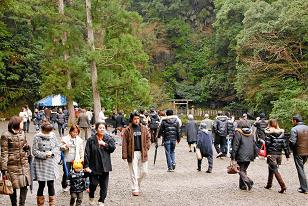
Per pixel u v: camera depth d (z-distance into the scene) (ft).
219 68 164.96
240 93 112.98
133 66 77.30
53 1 88.02
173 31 193.77
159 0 200.54
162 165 50.72
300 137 33.81
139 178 33.42
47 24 83.46
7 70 137.08
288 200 31.19
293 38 86.22
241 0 137.80
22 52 138.41
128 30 77.82
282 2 98.07
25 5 82.07
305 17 81.61
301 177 33.88
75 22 81.61
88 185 31.04
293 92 78.33
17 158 24.70
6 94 137.59
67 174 28.81
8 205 29.17
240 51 100.68
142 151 32.76
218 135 56.95
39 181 26.16
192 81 181.78
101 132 27.89
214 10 178.50
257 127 55.36
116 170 46.29
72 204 27.71
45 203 29.48
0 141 25.30
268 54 98.32
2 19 125.90
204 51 185.78
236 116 144.46
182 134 95.30
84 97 116.47
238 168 34.83
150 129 71.51
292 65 84.02
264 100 95.04
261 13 101.14
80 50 82.33
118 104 79.36
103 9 76.84
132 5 205.26
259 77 93.25
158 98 154.20
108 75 74.90
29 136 81.46
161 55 188.03
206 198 31.81
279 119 73.97
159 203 30.07
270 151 34.19
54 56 83.05
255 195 32.96
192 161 54.24
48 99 120.37
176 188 35.91
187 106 157.99
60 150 29.14
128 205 29.35
